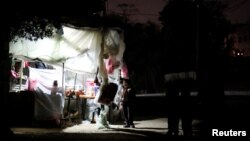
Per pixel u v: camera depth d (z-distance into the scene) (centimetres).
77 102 1591
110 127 1473
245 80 4838
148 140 1132
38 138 1095
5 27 1034
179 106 1210
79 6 1157
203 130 1327
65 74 1655
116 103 1599
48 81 1506
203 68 1391
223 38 4656
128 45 4941
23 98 1392
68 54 1393
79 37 1399
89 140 1094
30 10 1050
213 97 1340
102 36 1435
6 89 1065
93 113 1598
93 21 1409
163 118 1988
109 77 1512
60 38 1370
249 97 3111
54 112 1417
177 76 1233
